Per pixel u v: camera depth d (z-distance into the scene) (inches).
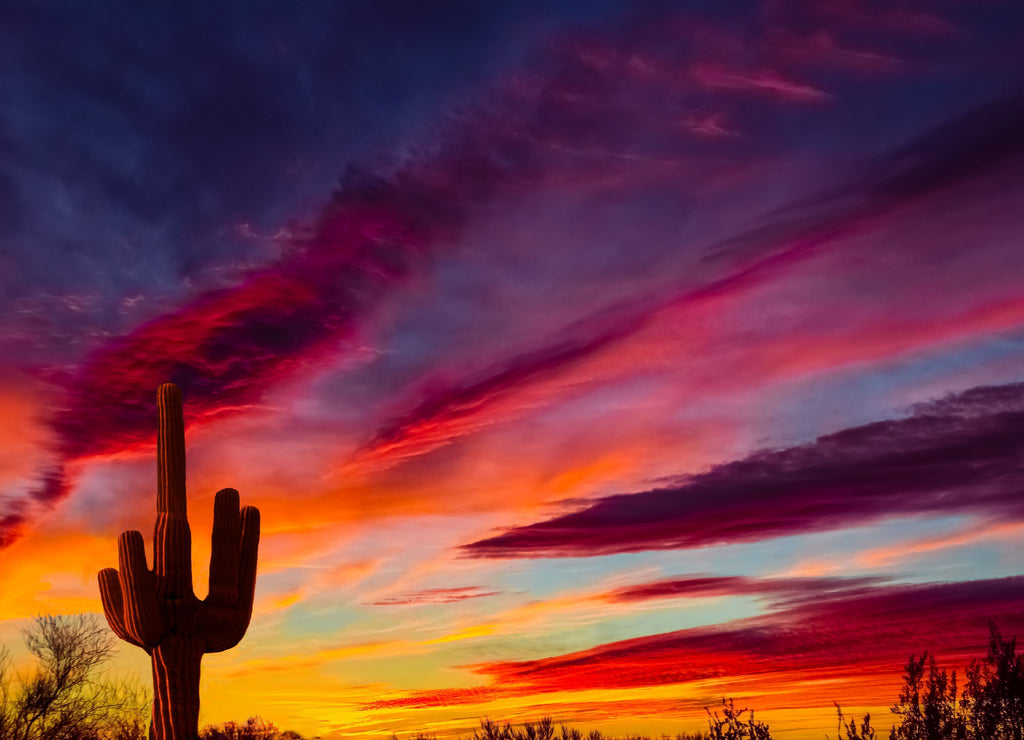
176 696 572.1
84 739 959.6
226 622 603.8
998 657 565.3
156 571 591.2
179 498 609.9
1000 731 553.0
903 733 572.1
